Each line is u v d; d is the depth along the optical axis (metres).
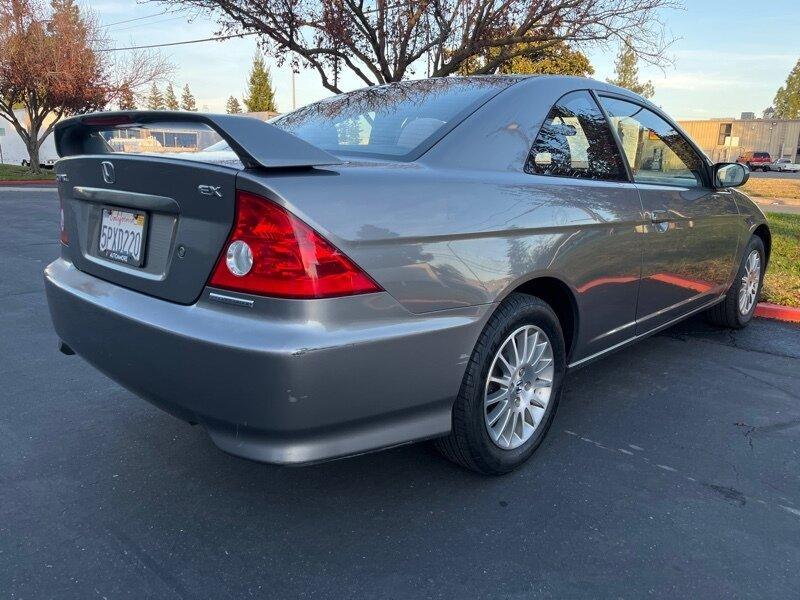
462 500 2.54
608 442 3.04
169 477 2.68
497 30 11.43
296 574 2.10
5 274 6.59
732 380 3.86
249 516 2.42
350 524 2.38
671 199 3.46
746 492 2.64
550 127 2.88
